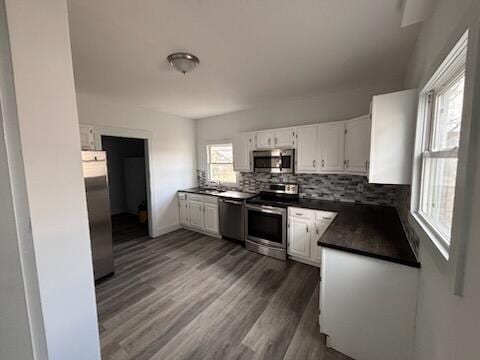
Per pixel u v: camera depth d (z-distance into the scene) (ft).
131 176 20.06
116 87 9.04
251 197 11.99
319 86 9.15
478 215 2.04
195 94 10.12
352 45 5.85
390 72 7.68
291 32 5.24
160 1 4.12
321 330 5.52
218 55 6.36
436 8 3.81
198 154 16.37
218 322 6.32
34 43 2.41
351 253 5.01
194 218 14.40
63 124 2.69
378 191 9.47
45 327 2.60
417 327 4.35
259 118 12.88
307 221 9.47
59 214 2.68
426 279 3.86
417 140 4.75
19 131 2.29
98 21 4.71
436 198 4.21
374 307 4.90
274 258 10.49
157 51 6.08
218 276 8.89
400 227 6.56
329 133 9.64
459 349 2.39
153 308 6.98
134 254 11.13
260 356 5.23
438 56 3.31
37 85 2.44
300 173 11.21
